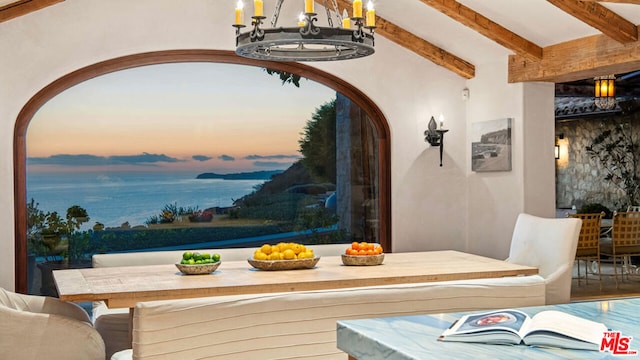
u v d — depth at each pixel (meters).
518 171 7.41
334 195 7.82
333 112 7.80
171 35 6.93
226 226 7.46
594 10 5.74
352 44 3.92
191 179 7.33
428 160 7.95
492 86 7.74
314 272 4.55
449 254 5.74
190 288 3.94
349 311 3.37
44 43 6.52
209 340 3.08
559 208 13.59
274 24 4.34
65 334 3.66
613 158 12.65
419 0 6.62
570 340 1.74
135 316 2.97
